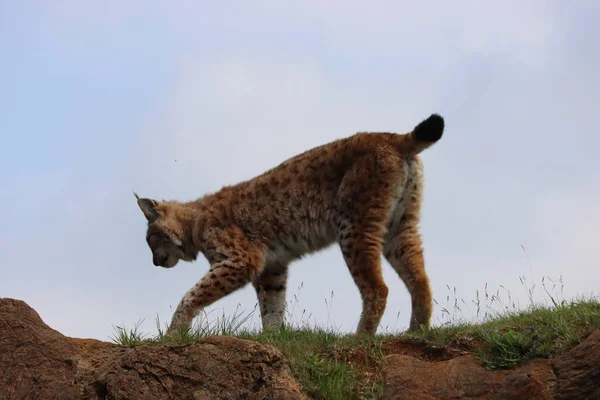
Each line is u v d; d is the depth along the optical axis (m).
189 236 22.89
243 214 21.66
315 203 20.81
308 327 18.16
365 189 19.69
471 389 14.86
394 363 15.87
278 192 21.38
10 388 15.70
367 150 20.06
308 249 21.33
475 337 16.33
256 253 21.38
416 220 19.97
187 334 16.91
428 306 19.08
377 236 19.56
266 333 17.58
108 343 17.05
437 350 16.25
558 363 14.75
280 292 22.34
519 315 17.41
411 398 15.01
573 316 16.28
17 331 16.41
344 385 15.46
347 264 19.81
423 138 19.56
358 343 16.69
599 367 14.23
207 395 15.03
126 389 15.30
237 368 15.27
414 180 19.94
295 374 15.57
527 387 14.38
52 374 15.86
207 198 23.16
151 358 15.61
